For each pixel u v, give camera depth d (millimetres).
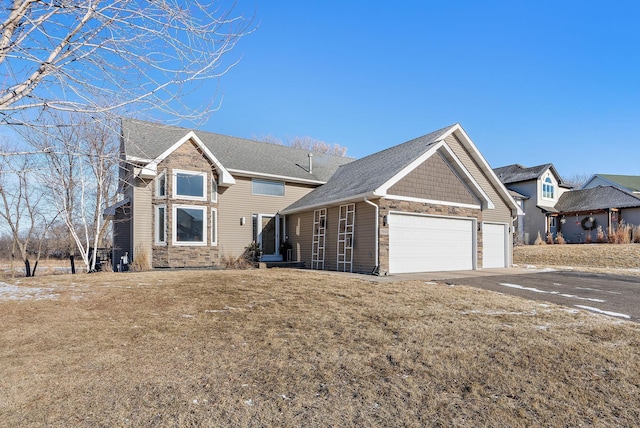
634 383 3721
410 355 4520
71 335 5270
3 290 8836
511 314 6582
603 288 9914
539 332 5430
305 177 19719
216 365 4180
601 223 28828
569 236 30812
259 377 3857
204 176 15695
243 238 17766
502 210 18328
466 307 7164
